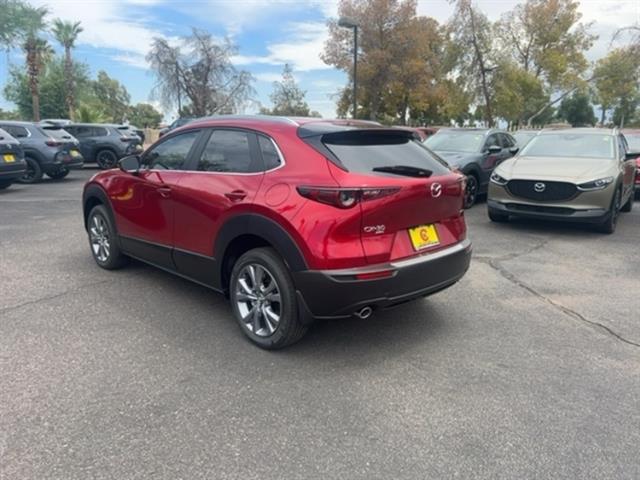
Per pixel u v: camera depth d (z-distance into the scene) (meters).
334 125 3.53
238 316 3.69
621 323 4.08
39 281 4.93
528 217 7.42
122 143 17.36
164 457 2.40
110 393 2.94
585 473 2.34
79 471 2.29
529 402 2.91
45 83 37.78
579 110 69.69
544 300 4.59
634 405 2.89
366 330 3.90
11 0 22.06
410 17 30.31
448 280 3.66
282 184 3.30
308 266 3.12
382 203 3.15
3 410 2.74
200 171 3.98
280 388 3.04
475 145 10.04
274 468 2.35
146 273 5.24
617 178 7.11
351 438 2.57
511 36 31.64
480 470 2.35
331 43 31.17
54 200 10.26
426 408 2.85
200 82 32.03
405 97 33.78
